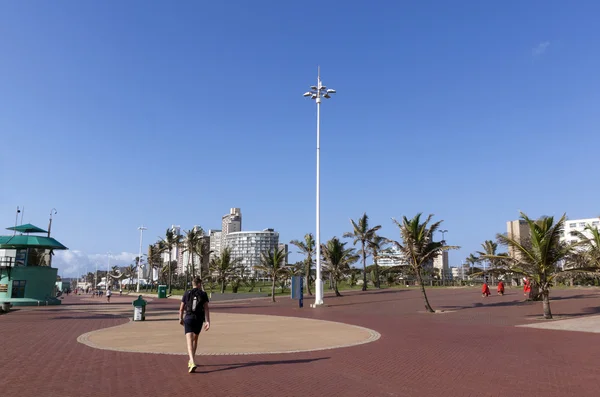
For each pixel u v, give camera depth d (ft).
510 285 227.81
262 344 42.39
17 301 121.29
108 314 86.94
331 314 83.05
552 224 71.41
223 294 161.48
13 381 26.32
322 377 28.09
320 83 116.67
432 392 24.63
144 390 24.36
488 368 31.22
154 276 413.59
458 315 77.82
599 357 35.81
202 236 232.12
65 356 35.09
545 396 23.89
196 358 34.47
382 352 37.91
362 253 180.04
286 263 163.84
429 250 89.35
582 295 120.47
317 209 114.42
